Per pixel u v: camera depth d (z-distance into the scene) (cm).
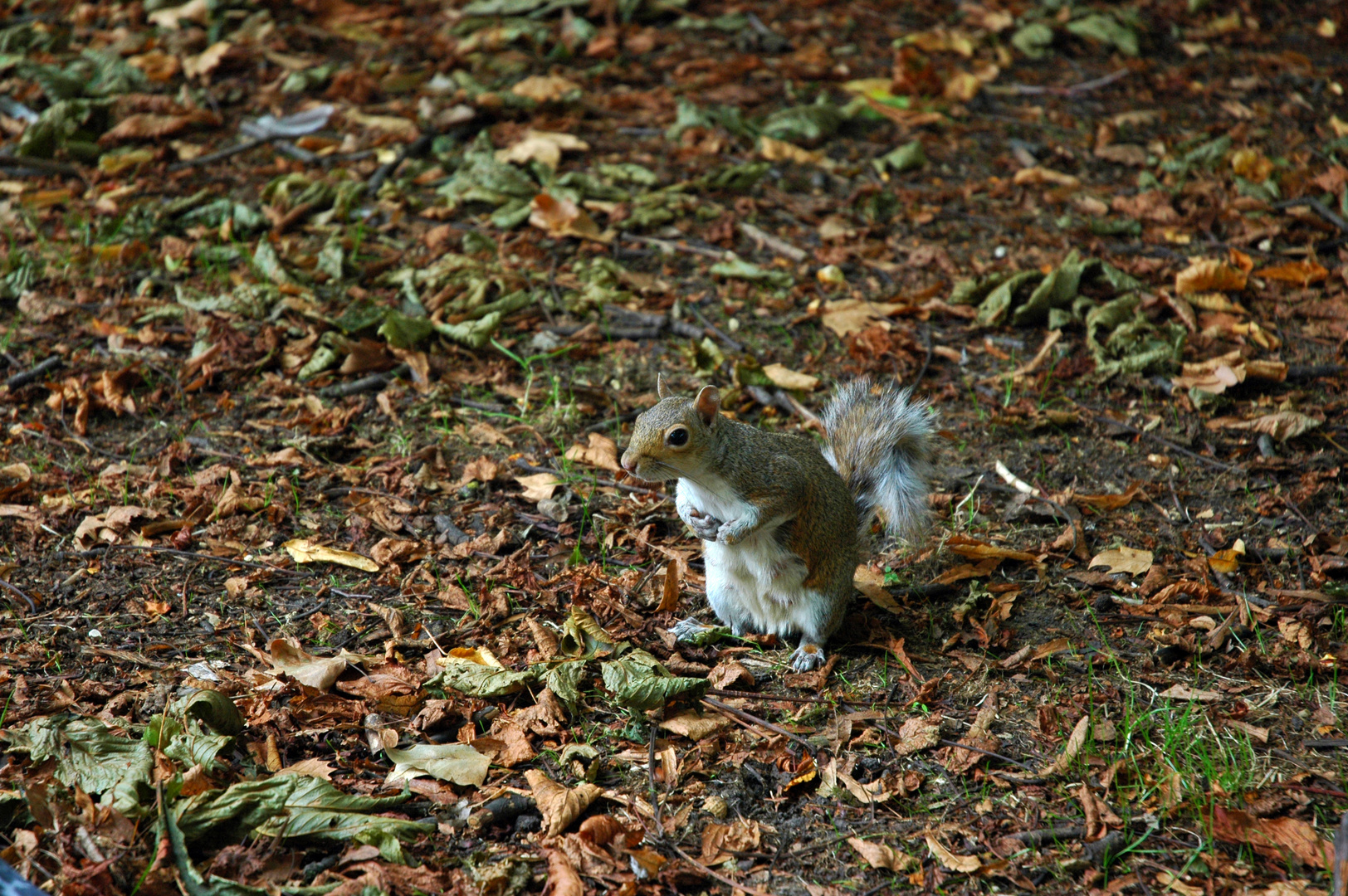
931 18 1136
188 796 371
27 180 845
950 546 530
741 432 456
